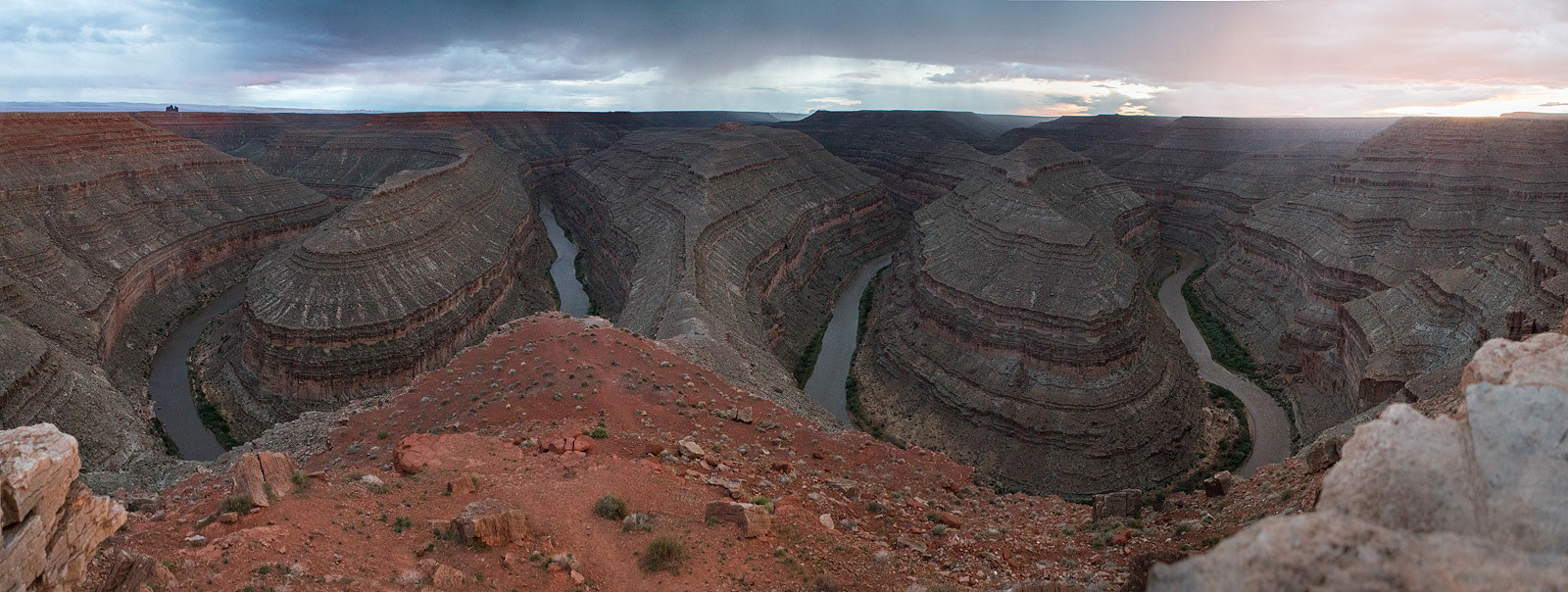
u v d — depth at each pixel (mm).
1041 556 32312
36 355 72562
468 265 123812
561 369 50562
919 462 45531
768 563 27953
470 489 32031
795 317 132875
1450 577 10562
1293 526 11727
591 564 26891
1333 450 32438
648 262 124625
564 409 45469
